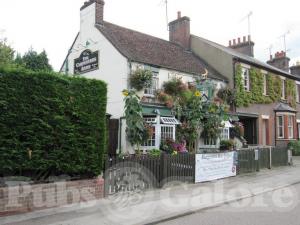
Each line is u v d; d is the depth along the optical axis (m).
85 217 7.75
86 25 19.45
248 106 23.39
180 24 25.20
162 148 15.91
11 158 7.90
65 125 8.77
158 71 17.92
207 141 18.34
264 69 25.56
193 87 18.58
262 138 24.69
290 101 28.59
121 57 17.00
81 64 19.61
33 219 7.50
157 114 16.28
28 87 8.23
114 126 16.47
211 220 7.70
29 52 24.42
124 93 14.16
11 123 7.93
